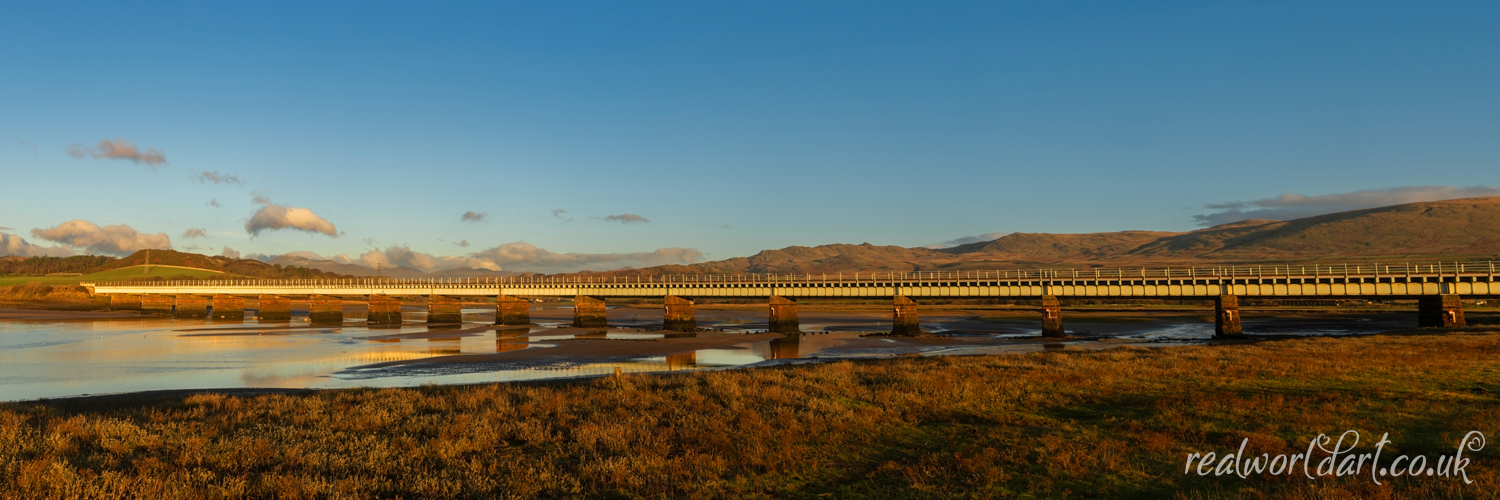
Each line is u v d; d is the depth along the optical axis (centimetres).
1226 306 8812
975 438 2178
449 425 2345
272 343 8588
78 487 1591
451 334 10338
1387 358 4169
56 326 12231
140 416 2733
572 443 2141
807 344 8288
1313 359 4172
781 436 2186
